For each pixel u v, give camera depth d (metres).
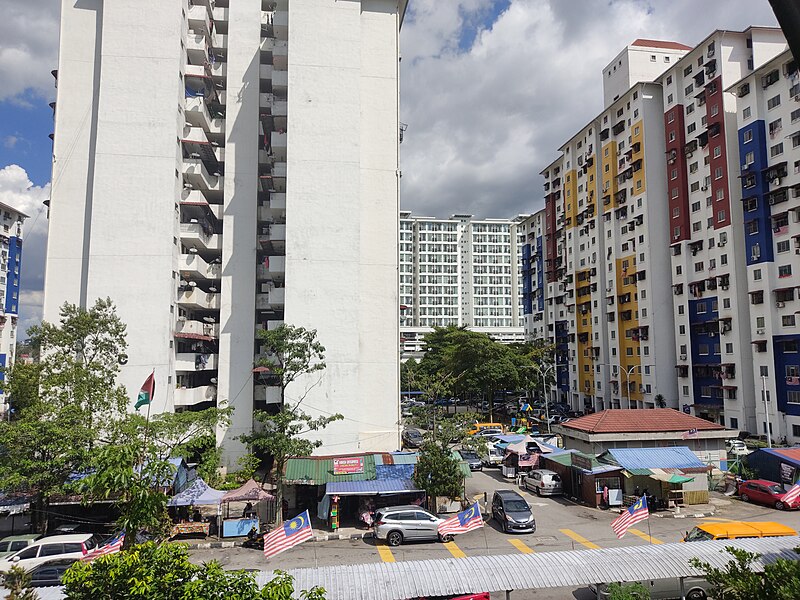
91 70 37.19
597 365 72.06
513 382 62.53
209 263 42.91
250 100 39.56
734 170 52.25
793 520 25.56
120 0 36.53
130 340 34.72
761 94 49.12
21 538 21.11
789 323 45.81
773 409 46.59
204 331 40.47
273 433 26.20
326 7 36.94
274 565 20.84
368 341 37.03
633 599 13.91
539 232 93.50
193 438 26.36
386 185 38.41
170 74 36.56
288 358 28.66
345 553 22.08
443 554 21.72
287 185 35.69
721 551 15.21
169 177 36.00
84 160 36.62
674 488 28.34
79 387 24.66
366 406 36.47
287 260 35.25
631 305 65.12
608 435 32.19
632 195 65.19
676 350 59.25
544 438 47.88
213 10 42.25
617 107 68.88
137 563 8.70
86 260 36.03
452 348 67.81
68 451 22.08
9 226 72.31
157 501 10.41
